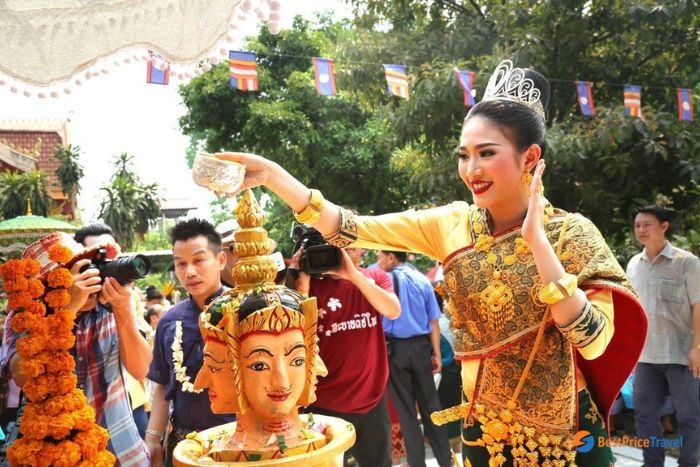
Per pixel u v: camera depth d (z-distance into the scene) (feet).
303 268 11.87
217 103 49.39
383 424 13.39
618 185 29.48
